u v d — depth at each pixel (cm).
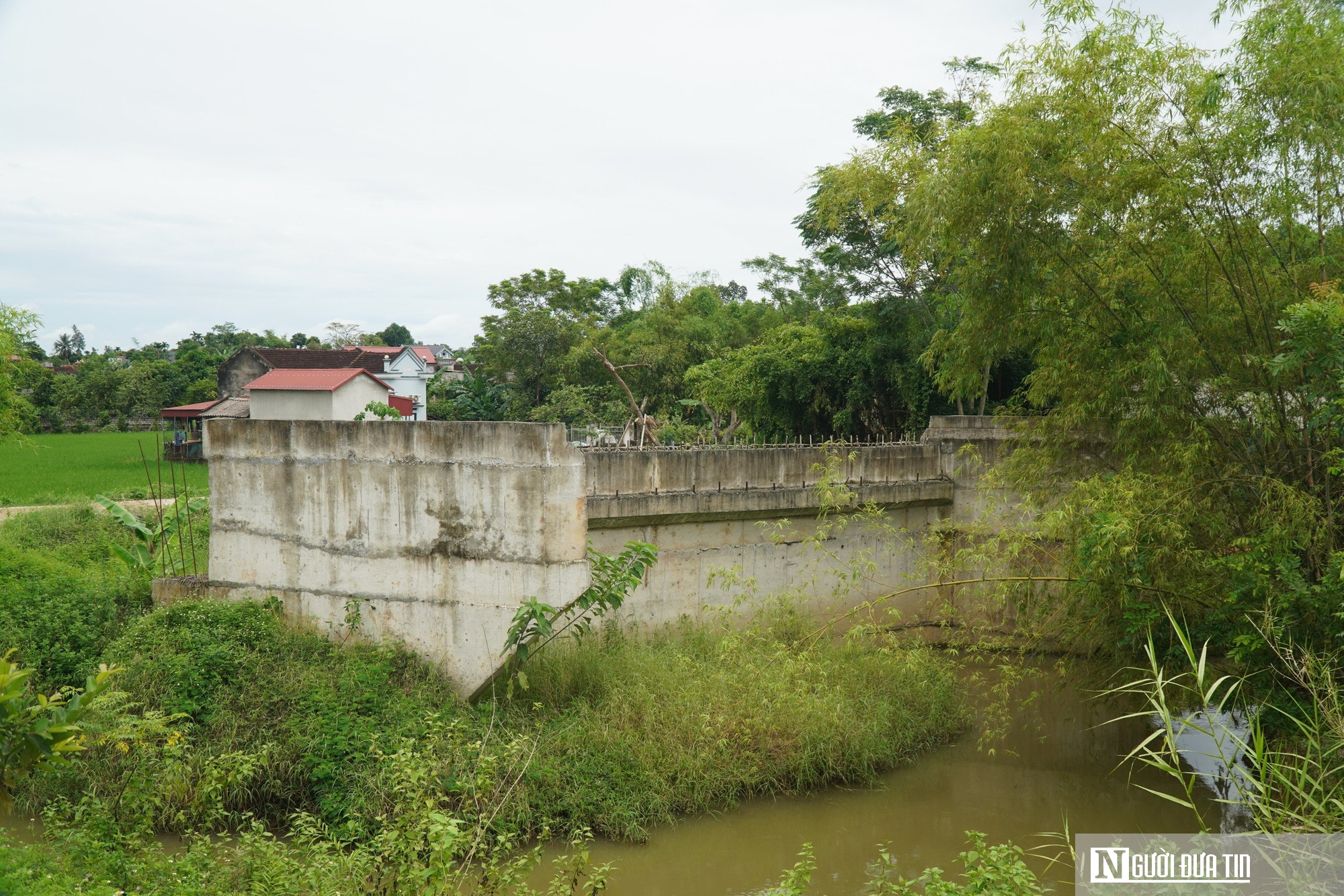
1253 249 1087
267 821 955
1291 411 1034
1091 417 1171
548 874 888
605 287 5441
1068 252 1152
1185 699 1282
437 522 1136
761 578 1506
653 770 1008
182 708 1024
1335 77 970
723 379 2750
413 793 770
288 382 3372
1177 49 1100
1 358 2436
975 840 702
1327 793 822
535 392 4441
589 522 1269
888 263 2241
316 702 1032
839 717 1130
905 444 1711
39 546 1777
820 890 887
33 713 630
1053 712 1384
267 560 1254
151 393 5469
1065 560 1155
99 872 710
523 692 1119
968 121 1239
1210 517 1032
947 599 1494
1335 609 876
